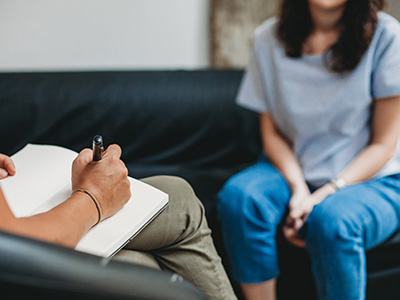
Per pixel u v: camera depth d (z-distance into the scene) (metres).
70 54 1.89
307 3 1.28
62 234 0.68
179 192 0.93
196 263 0.90
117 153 0.81
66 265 0.42
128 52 1.94
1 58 1.84
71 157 0.91
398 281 1.32
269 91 1.39
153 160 1.63
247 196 1.29
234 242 1.31
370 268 1.30
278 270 1.32
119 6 1.85
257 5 1.84
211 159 1.64
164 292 0.44
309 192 1.34
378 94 1.27
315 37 1.30
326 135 1.35
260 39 1.38
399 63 1.24
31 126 1.56
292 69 1.33
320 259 1.21
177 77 1.68
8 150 1.54
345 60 1.25
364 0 1.20
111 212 0.79
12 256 0.41
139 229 0.81
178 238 0.90
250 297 1.33
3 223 0.59
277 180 1.35
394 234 1.28
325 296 1.23
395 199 1.24
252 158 1.66
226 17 1.85
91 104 1.59
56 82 1.61
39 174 0.86
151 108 1.62
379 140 1.30
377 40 1.24
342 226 1.16
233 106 1.65
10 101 1.56
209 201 1.52
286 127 1.41
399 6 1.71
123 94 1.62
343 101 1.29
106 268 0.43
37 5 1.78
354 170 1.29
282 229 1.34
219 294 0.93
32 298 0.41
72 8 1.81
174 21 1.91
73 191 0.78
